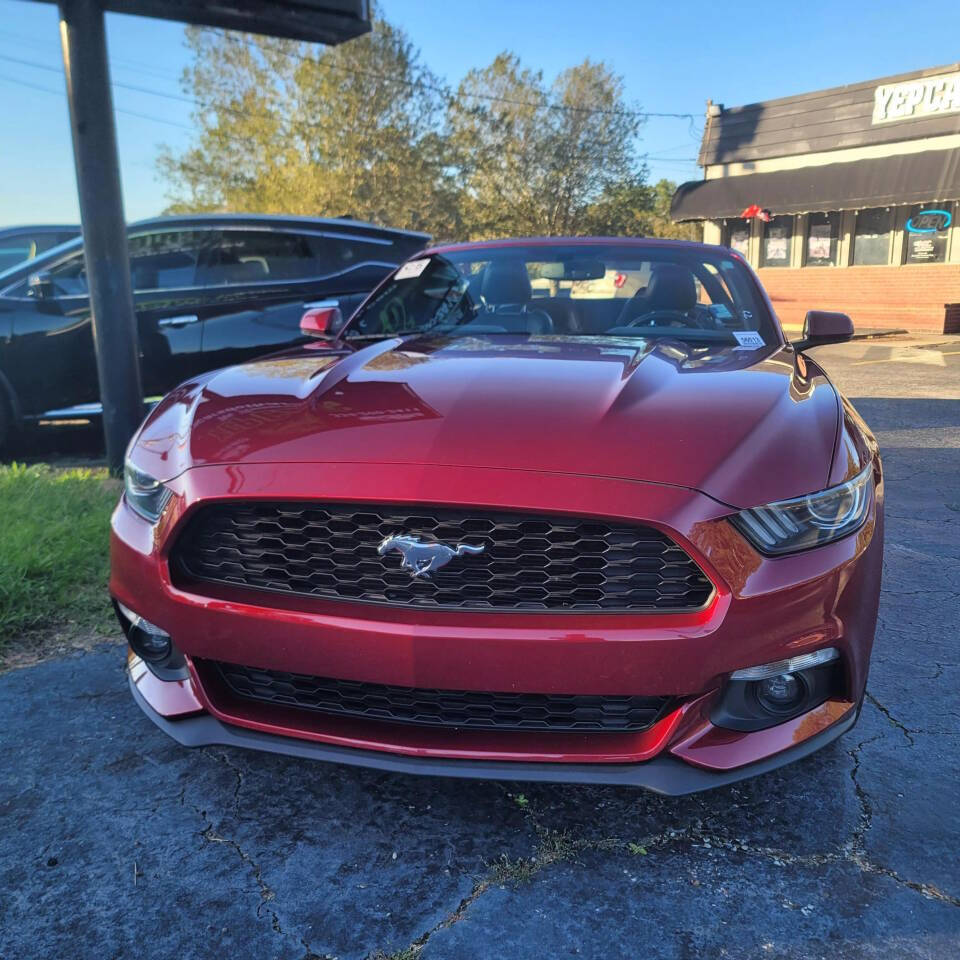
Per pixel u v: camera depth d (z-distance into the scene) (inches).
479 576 65.1
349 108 1173.1
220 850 70.5
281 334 240.7
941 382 389.4
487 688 63.7
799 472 67.4
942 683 99.8
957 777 80.4
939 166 585.9
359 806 76.7
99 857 69.5
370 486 65.3
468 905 64.2
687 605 64.1
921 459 229.6
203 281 230.4
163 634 75.0
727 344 107.5
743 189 716.0
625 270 122.6
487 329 115.8
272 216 242.4
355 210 1208.2
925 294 634.8
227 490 68.9
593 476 64.3
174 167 1191.6
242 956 59.4
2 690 97.5
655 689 62.9
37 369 216.4
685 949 59.9
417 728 68.8
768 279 731.4
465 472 65.0
